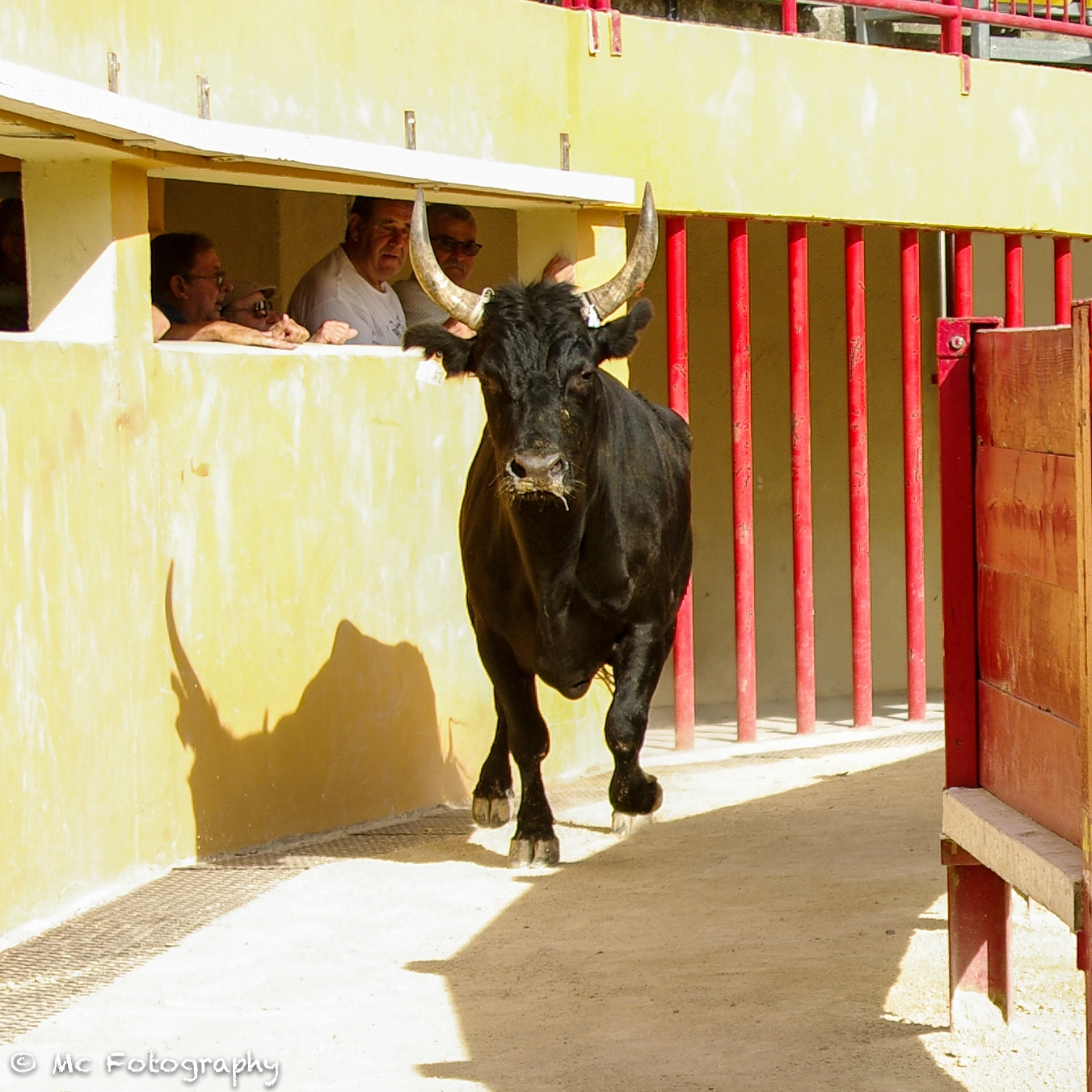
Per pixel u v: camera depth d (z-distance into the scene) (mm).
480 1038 6906
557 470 8625
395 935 8594
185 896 9492
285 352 11109
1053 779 5906
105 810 9531
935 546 18312
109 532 9594
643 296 16891
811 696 15039
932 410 18141
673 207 13742
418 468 12086
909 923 8406
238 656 10695
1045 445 5887
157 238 11758
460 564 12469
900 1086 6082
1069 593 5699
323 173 11242
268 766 10938
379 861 10391
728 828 10953
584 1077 6344
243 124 10773
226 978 7914
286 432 11039
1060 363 5688
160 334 10742
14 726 8625
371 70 11742
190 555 10328
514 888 9555
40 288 9797
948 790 6727
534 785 10234
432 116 12188
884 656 18234
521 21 12789
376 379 11742
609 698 13625
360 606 11625
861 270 15117
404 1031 7051
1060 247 16734
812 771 13125
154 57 10031
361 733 11625
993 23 15766
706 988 7426
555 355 8812
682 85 13688
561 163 13141
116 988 7777
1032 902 8672
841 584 17969
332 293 12602
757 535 17672
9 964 8180
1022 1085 6012
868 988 7309
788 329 16547
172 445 10180
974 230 15906
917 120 15180
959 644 6762
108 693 9578
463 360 9242
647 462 10180
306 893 9539
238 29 10742
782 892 9156
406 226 12836
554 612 9625
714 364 17359
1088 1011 5195
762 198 14188
